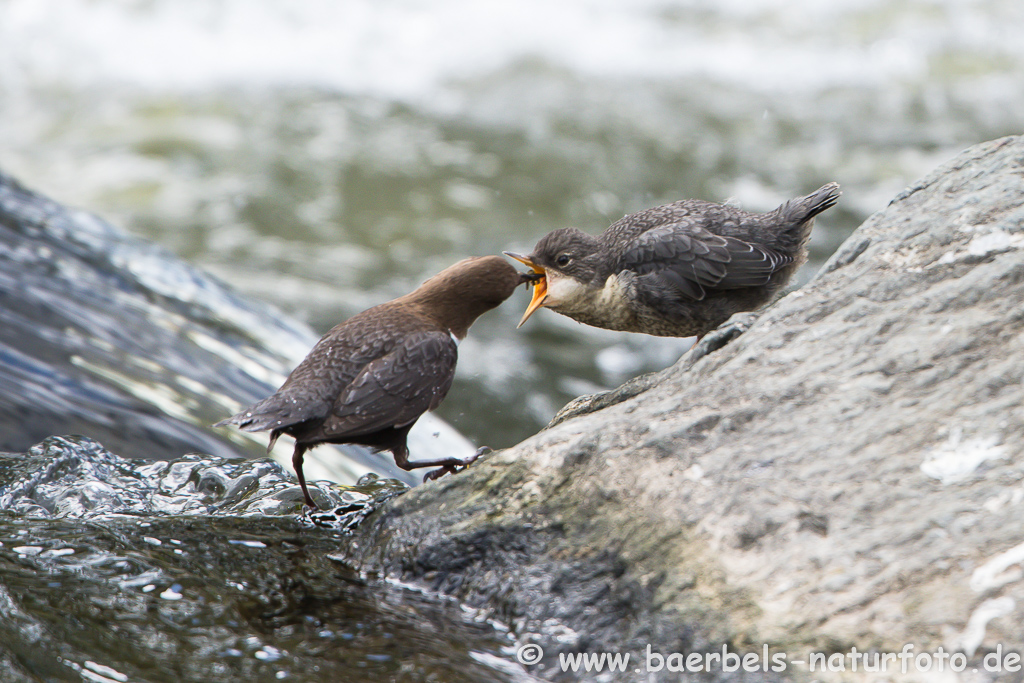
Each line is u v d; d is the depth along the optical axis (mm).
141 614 5660
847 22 34219
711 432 5984
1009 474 5285
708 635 5195
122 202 23781
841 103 30156
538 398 16875
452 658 5523
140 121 27953
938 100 30297
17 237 13094
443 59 31906
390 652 5551
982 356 5902
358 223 23438
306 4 33281
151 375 11094
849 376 6055
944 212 6867
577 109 29547
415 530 6270
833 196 8438
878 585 5043
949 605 4871
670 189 25156
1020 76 31547
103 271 13180
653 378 7090
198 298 13586
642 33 33469
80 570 5996
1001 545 4992
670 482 5797
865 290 6547
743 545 5410
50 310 11648
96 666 5211
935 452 5504
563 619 5625
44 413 9508
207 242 22047
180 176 25344
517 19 33562
